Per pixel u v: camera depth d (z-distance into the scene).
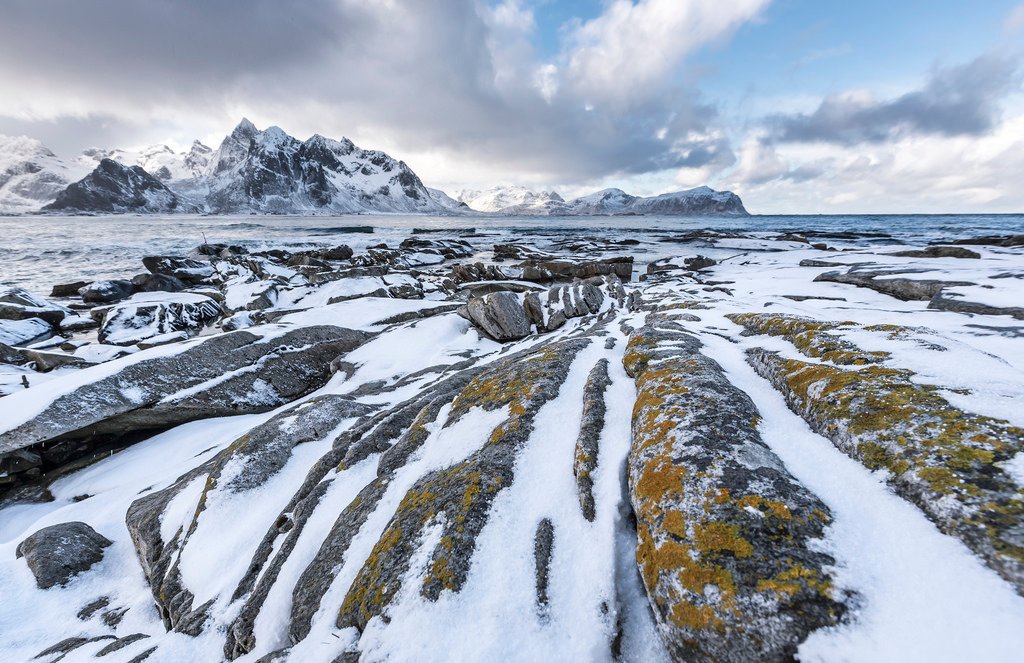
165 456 11.96
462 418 7.52
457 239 96.62
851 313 13.86
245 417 14.27
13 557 8.21
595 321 18.48
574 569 4.43
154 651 5.35
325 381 16.98
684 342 8.88
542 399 7.35
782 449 4.84
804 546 3.57
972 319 12.15
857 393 5.12
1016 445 3.77
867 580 3.26
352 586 4.85
